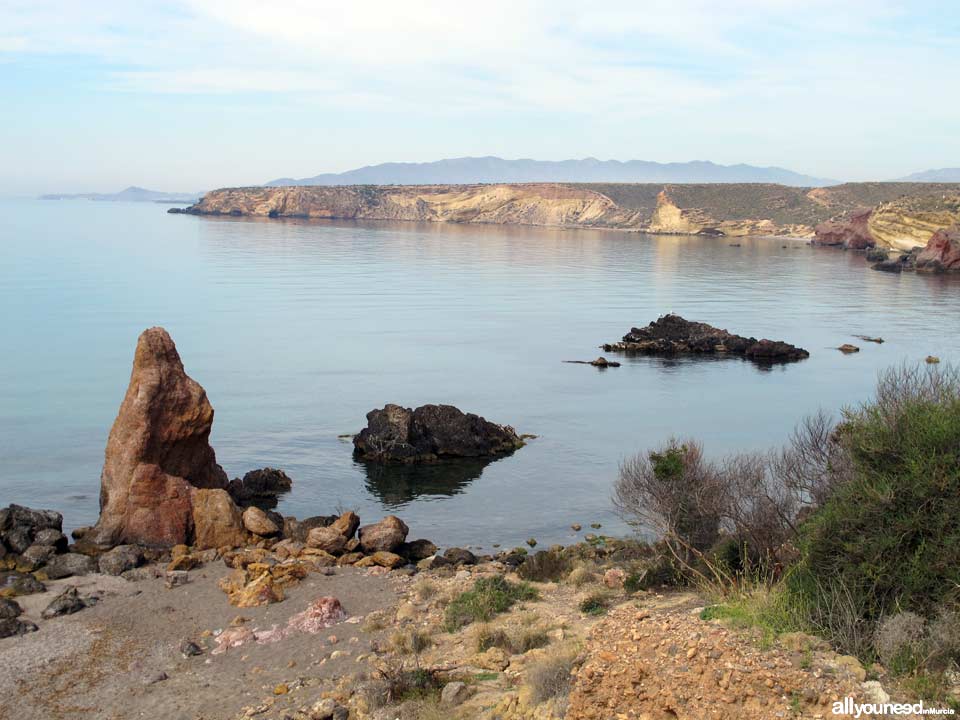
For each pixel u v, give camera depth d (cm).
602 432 4147
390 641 1519
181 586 1975
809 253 18850
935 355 6675
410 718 1177
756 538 1611
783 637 998
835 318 8856
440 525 2789
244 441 3838
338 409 4538
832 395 5141
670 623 1035
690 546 1666
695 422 4375
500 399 4906
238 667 1498
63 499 2961
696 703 882
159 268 13212
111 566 2103
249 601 1825
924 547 1080
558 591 1808
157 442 2452
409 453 3562
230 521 2381
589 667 972
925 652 964
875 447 1179
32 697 1398
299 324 7850
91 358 5819
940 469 1108
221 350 6356
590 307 9581
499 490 3194
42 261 13950
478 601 1689
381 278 12425
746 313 9225
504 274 13388
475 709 1149
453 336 7356
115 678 1467
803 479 1823
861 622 1042
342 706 1244
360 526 2755
